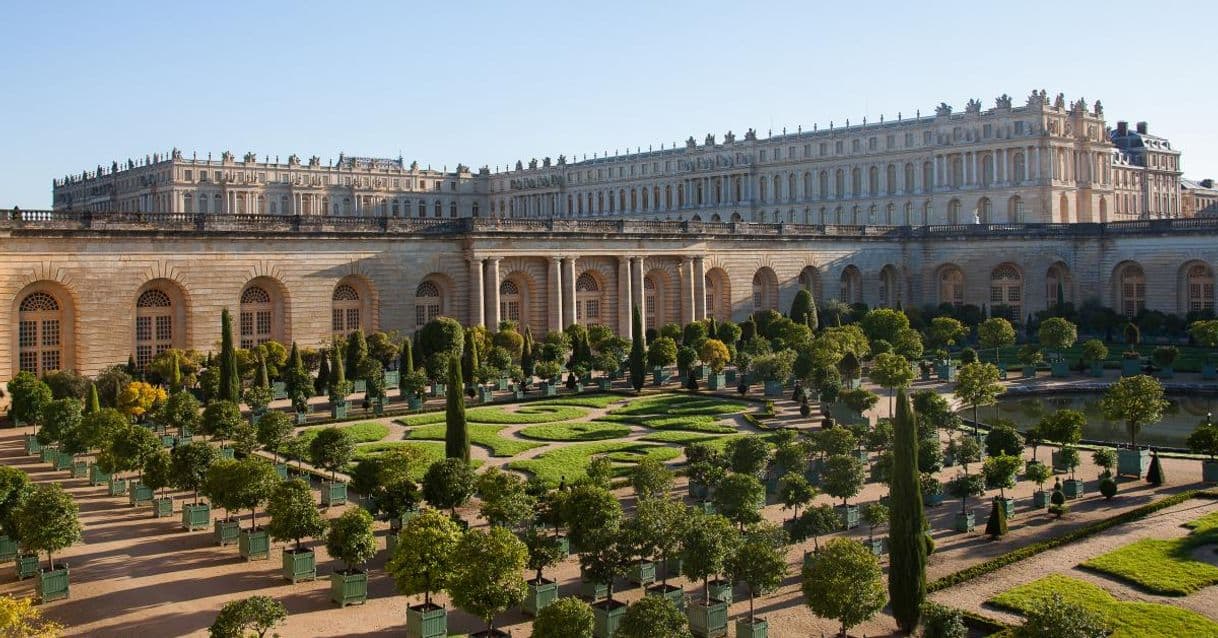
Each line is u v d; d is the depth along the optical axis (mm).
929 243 137625
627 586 37812
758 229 124625
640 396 81062
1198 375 89438
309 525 38312
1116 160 193875
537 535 36156
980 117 161750
